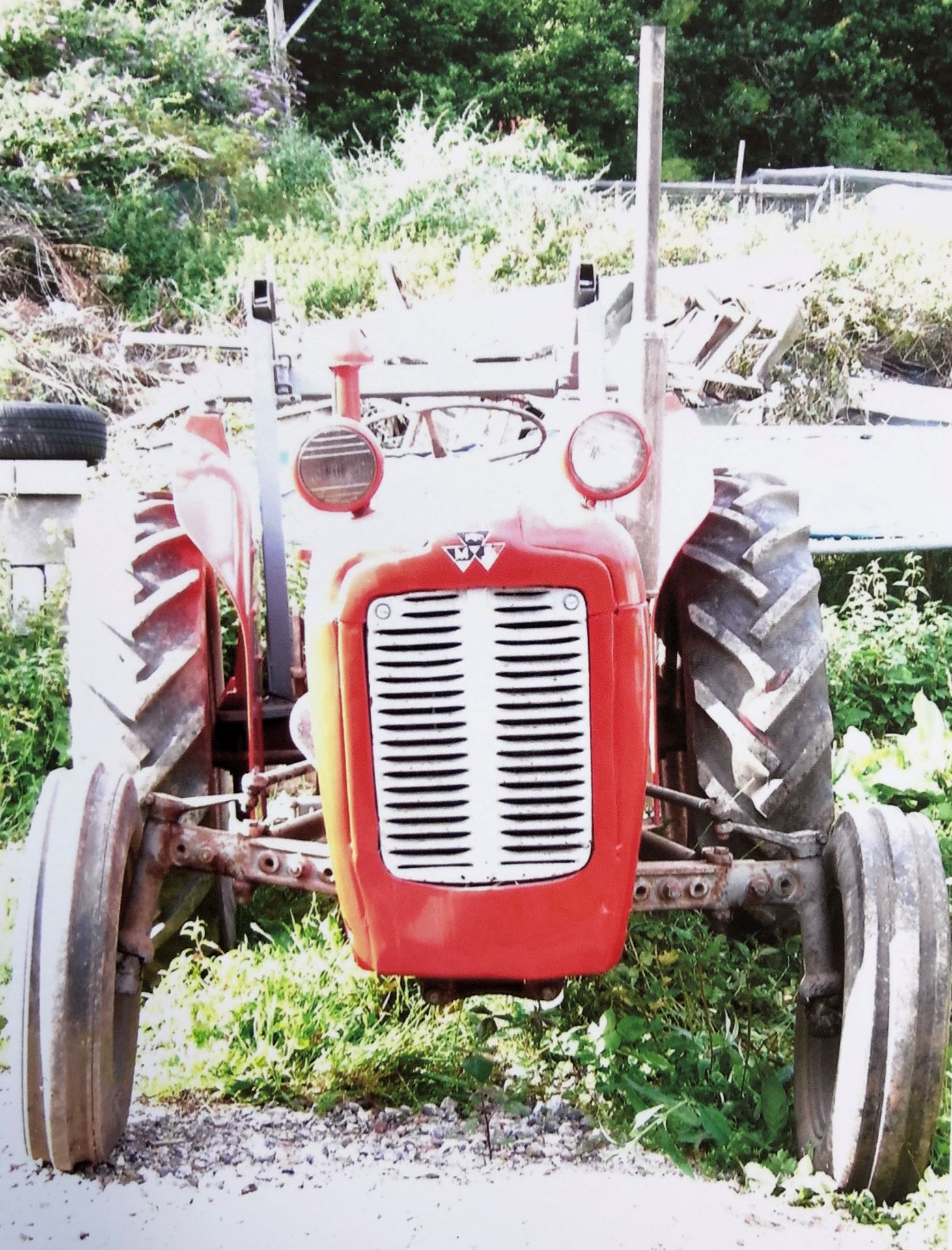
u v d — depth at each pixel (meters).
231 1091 3.38
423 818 2.88
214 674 4.07
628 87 22.00
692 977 3.87
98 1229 2.73
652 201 3.39
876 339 12.78
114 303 13.26
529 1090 3.42
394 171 16.62
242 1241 2.70
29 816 5.23
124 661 3.62
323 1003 3.58
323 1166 3.04
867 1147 2.83
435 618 2.84
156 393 11.52
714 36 23.59
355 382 3.40
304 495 2.93
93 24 16.41
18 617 6.45
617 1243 2.71
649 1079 3.48
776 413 10.77
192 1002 3.60
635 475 2.91
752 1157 3.20
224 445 4.03
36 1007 2.85
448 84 21.14
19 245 13.38
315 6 19.70
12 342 11.37
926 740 5.54
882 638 6.64
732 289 10.24
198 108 16.84
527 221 15.12
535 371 4.12
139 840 3.11
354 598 2.85
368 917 2.91
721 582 3.74
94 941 2.86
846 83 23.75
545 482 3.11
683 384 8.47
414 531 2.87
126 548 3.85
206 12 18.30
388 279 6.21
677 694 4.03
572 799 2.88
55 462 6.50
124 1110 3.08
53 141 14.28
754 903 3.15
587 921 2.89
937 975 2.83
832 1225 2.83
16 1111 3.28
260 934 4.28
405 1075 3.46
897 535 7.48
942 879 2.95
